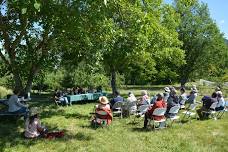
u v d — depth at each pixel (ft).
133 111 54.70
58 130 43.65
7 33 54.85
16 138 38.86
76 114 57.06
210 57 161.99
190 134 43.19
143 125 47.88
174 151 35.81
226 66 192.24
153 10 85.35
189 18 155.22
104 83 104.73
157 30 85.30
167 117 46.73
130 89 158.81
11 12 55.36
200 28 156.35
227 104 63.62
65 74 110.63
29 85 58.08
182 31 156.25
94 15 41.98
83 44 52.47
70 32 47.32
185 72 159.02
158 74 138.00
